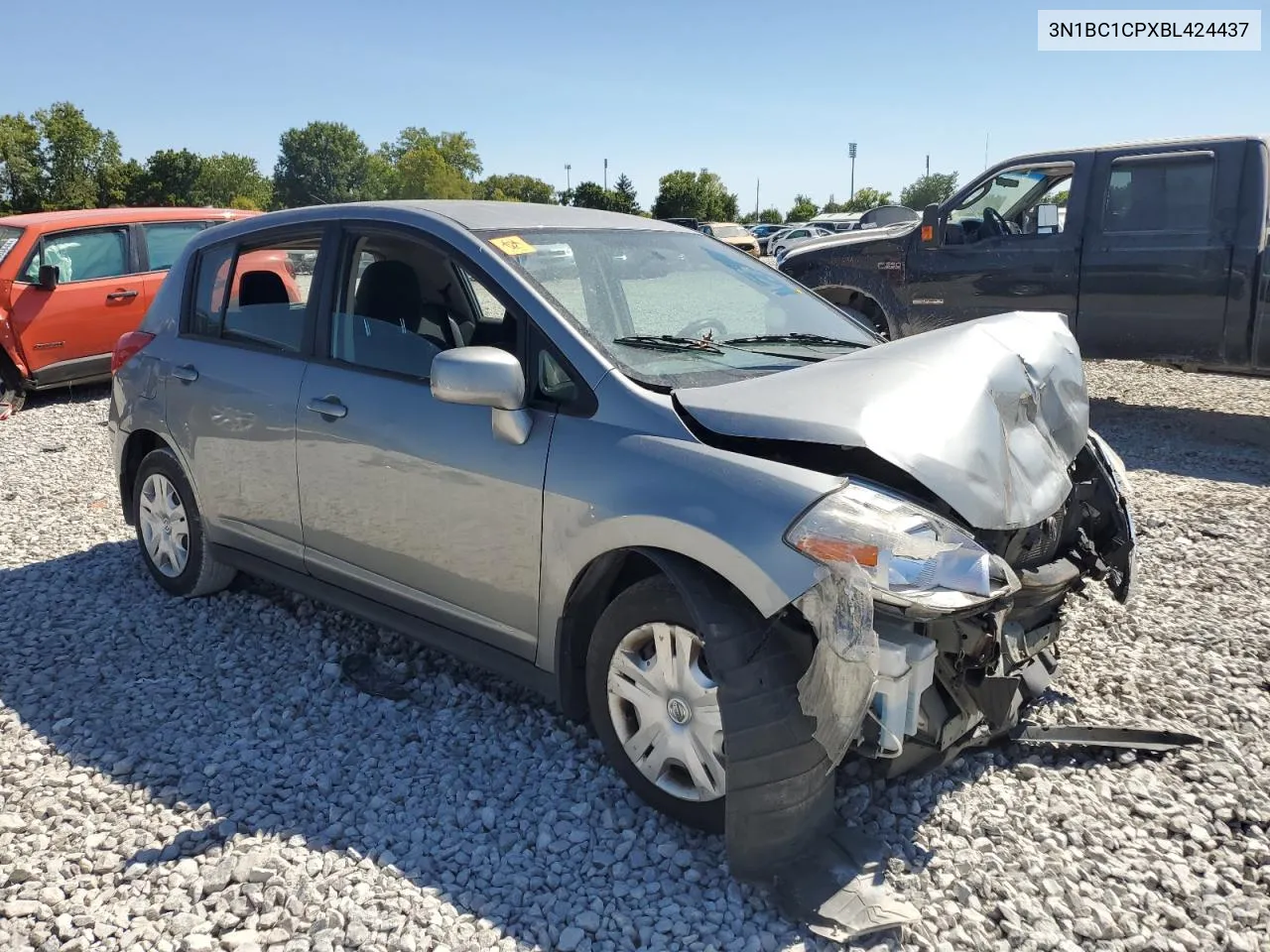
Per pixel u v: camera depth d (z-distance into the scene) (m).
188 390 4.30
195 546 4.47
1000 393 2.95
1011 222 8.91
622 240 3.80
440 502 3.30
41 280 9.65
